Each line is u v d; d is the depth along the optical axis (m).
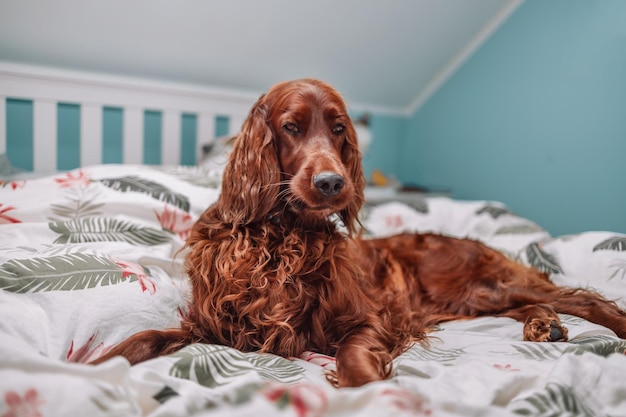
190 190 1.74
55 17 2.04
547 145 2.73
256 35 2.50
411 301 1.56
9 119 2.25
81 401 0.68
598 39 2.45
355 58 2.94
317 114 1.21
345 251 1.26
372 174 3.28
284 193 1.19
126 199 1.57
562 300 1.38
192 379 0.84
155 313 1.13
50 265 1.08
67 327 0.98
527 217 2.88
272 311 1.10
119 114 2.55
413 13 2.75
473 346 1.14
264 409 0.64
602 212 2.44
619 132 2.35
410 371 0.92
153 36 2.30
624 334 1.19
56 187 1.58
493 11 2.92
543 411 0.72
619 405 0.80
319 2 2.46
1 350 0.73
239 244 1.16
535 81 2.79
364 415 0.65
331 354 1.12
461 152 3.30
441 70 3.34
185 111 2.62
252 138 1.22
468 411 0.68
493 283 1.51
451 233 2.25
